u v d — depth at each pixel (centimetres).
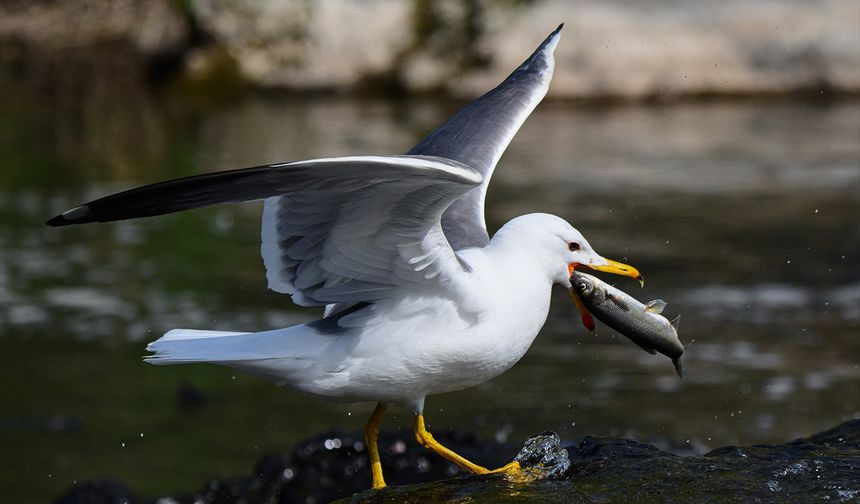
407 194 649
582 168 2295
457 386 751
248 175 611
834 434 777
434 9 3123
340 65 3180
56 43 3656
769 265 1666
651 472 702
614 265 768
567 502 667
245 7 3250
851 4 3039
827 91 3003
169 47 3338
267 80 3209
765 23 3017
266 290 1633
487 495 686
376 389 729
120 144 2591
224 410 1285
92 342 1449
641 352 1403
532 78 945
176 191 620
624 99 3006
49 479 1115
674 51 3006
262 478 960
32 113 2988
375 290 716
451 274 704
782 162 2297
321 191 646
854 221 1864
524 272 741
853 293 1554
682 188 2105
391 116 2814
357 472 948
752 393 1250
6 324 1509
